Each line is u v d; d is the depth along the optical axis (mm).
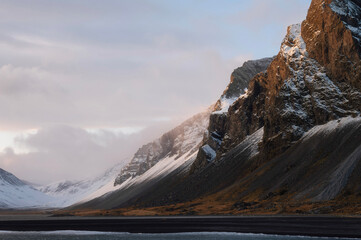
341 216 123312
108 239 103500
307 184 178750
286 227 104312
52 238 110938
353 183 153125
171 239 96250
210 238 94625
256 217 144625
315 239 84312
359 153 165625
